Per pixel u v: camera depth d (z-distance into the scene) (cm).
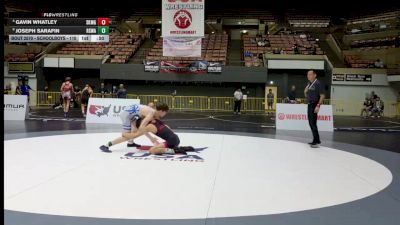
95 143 837
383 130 1349
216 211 371
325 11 3738
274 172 564
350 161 683
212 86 2655
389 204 409
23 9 3238
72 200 398
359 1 3509
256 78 2536
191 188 457
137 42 3073
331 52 3038
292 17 3691
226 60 2791
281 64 2538
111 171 544
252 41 3095
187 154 706
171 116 1894
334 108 2528
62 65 2609
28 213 354
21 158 639
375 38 2903
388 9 3192
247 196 429
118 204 387
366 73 2492
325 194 446
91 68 2606
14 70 2600
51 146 784
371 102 2334
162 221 338
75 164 591
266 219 351
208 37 3203
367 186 491
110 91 2638
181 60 2655
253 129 1276
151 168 569
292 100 2103
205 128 1279
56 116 1669
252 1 3803
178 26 1602
